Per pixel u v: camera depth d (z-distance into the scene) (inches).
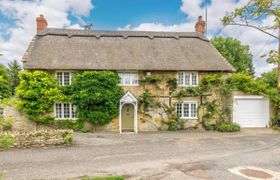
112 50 864.3
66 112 781.9
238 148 521.3
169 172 354.3
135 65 804.6
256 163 400.8
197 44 947.3
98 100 754.8
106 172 356.8
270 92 831.7
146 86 816.3
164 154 472.4
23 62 770.2
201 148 525.7
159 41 938.1
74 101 757.9
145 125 811.4
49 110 756.0
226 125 790.5
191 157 446.9
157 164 398.9
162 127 818.8
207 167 378.9
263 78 938.1
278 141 595.8
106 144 572.4
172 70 814.5
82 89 753.0
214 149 514.3
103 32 954.1
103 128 792.3
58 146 548.1
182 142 594.9
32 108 738.2
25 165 397.7
